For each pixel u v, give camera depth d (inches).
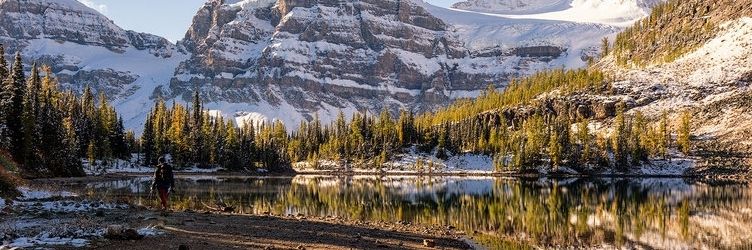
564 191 3344.0
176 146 6146.7
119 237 765.3
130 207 1385.3
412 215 1839.3
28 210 1150.3
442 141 7593.5
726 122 7175.2
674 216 1893.5
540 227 1565.0
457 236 1257.4
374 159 7559.1
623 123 6796.3
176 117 6648.6
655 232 1504.7
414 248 973.8
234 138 6712.6
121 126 6092.5
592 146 6884.8
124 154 6058.1
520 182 4675.2
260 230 1021.2
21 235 759.7
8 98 3348.9
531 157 6535.4
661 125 6633.9
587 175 6205.7
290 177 5659.5
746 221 1749.5
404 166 7219.5
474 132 7721.5
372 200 2480.3
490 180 5137.8
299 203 2209.6
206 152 6451.8
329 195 2787.9
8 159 2544.3
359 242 975.6
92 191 2294.5
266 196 2593.5
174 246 733.3
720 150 6387.8
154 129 6368.1
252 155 7007.9
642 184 4318.4
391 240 1054.4
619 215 1904.5
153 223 990.4
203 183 3794.3
